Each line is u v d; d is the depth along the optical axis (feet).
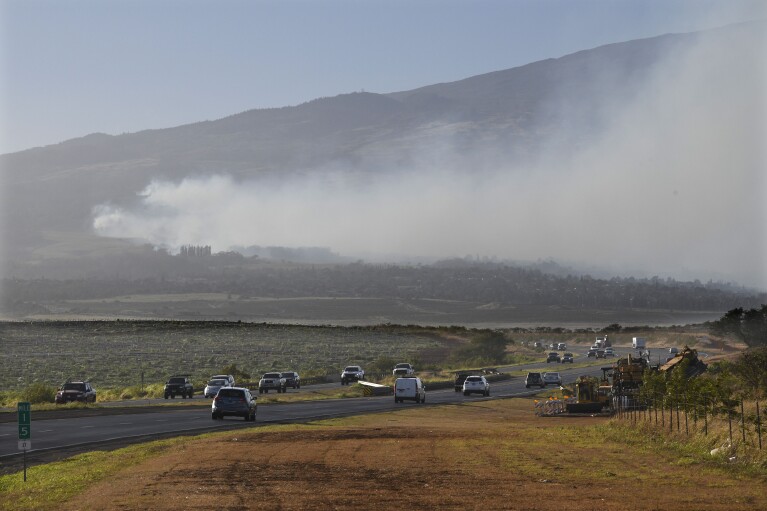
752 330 510.17
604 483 106.83
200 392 363.76
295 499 96.78
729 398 140.77
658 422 164.86
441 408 283.18
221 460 132.36
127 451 146.82
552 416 255.50
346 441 161.89
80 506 94.53
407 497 97.60
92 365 516.73
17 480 115.34
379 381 432.25
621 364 271.08
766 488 101.19
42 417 225.35
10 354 591.37
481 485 106.11
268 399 307.58
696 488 102.12
